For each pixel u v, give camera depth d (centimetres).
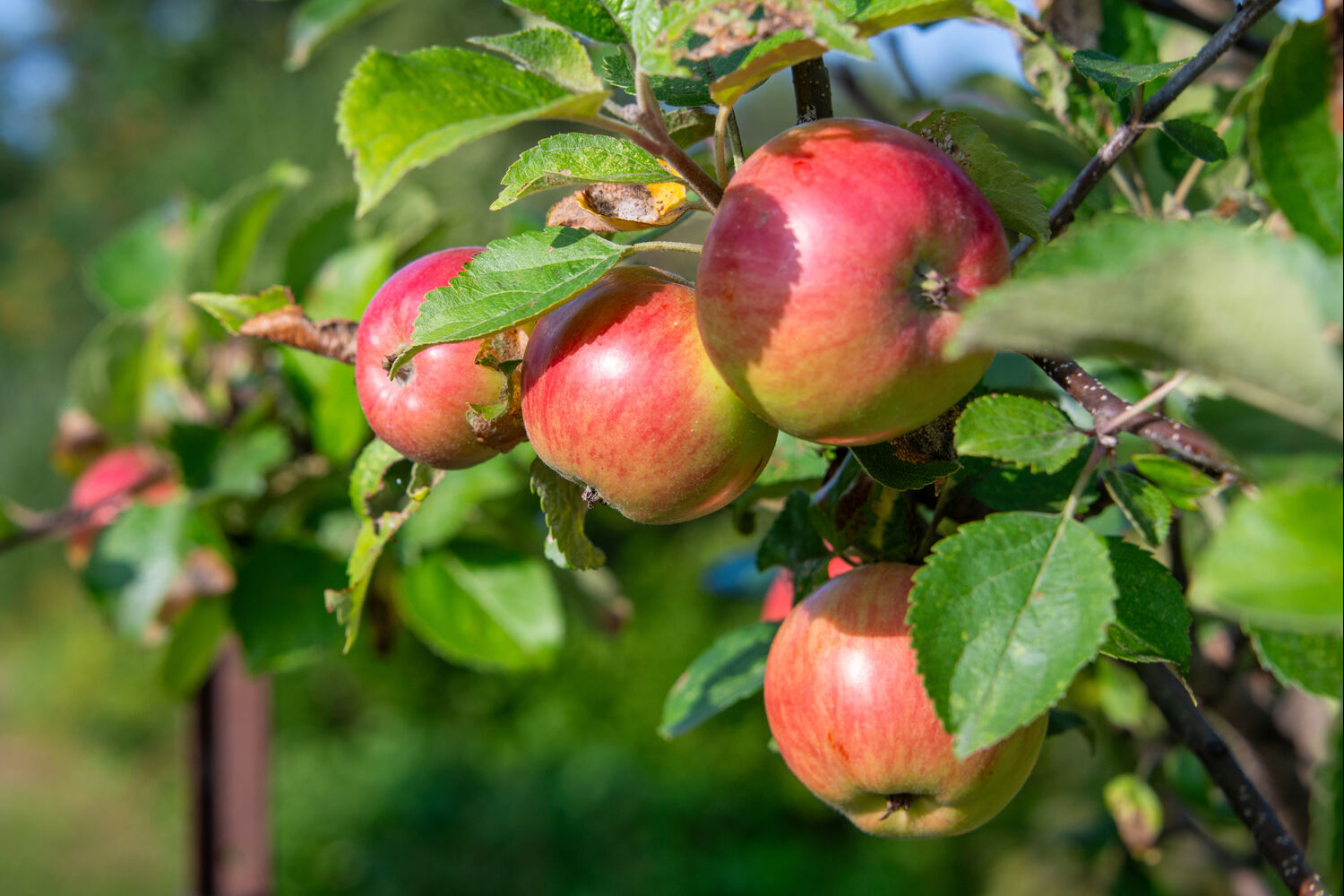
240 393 87
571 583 86
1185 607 44
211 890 97
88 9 588
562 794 304
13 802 351
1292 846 49
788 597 67
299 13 72
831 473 52
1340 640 39
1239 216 57
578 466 45
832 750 47
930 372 40
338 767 325
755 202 41
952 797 47
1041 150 65
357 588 51
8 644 474
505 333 46
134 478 87
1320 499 35
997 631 40
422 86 39
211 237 81
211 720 98
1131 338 35
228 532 78
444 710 348
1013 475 51
